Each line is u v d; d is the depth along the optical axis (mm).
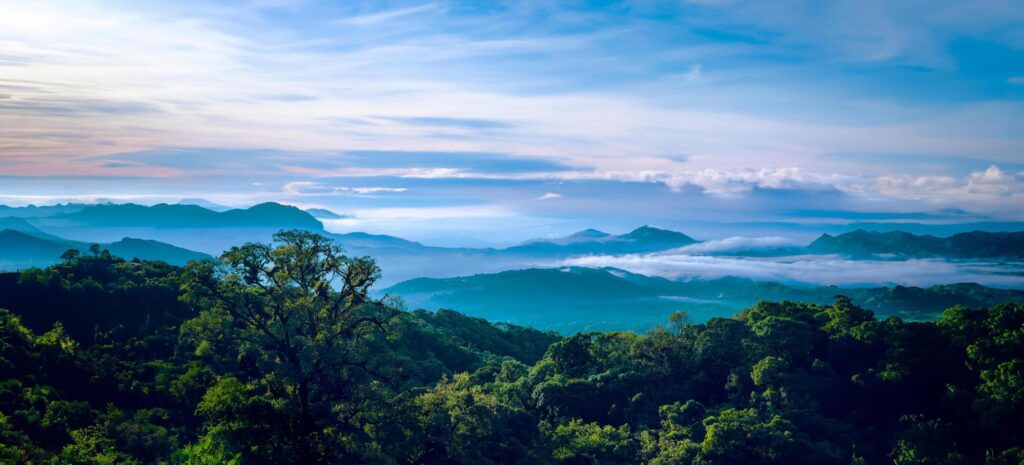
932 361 85438
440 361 121062
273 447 54625
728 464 71062
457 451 65938
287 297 61500
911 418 79312
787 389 82188
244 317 62031
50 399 67562
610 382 92438
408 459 64125
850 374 89312
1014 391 74000
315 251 63219
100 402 72938
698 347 93625
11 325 78062
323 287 63219
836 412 84062
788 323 93000
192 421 71938
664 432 78875
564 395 90125
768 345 90750
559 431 77188
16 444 55656
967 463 71438
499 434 71500
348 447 58094
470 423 67500
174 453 60156
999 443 75062
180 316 96812
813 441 75375
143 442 62094
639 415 85625
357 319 67000
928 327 90312
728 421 74125
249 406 54438
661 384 92625
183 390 70000
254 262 61719
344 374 61562
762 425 73188
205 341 62500
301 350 61031
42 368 72500
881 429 81438
